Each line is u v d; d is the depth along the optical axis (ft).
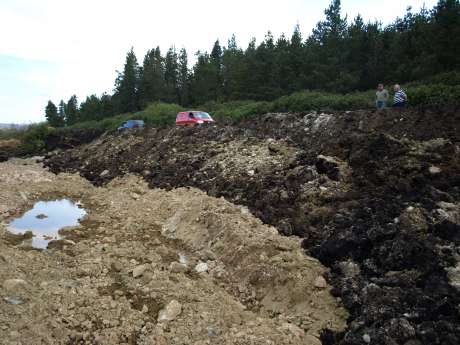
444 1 104.22
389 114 48.16
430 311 21.39
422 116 45.34
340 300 25.45
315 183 39.60
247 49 208.85
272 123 60.39
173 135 74.13
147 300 25.75
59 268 29.63
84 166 80.64
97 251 33.83
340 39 145.07
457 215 29.27
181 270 30.40
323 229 33.19
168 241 37.83
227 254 32.12
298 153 47.78
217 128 68.54
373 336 20.88
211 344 21.33
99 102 242.17
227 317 24.13
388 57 116.78
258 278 28.48
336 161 40.83
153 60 231.50
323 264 29.48
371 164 38.06
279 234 35.12
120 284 27.84
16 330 20.48
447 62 93.20
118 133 94.17
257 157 51.49
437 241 26.40
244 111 85.81
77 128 145.48
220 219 36.35
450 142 37.88
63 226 43.86
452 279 23.18
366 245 28.68
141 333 22.49
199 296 26.30
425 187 33.06
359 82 118.73
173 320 23.45
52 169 84.89
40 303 23.26
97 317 23.24
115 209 49.34
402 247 26.23
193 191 50.14
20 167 85.10
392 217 30.50
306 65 135.33
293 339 21.97
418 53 109.29
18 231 41.73
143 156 71.72
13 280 24.40
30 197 56.65
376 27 149.28
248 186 45.24
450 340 19.33
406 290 23.31
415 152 37.50
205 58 218.38
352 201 34.60
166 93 213.25
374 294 23.79
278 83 142.10
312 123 54.34
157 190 55.26
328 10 155.74
